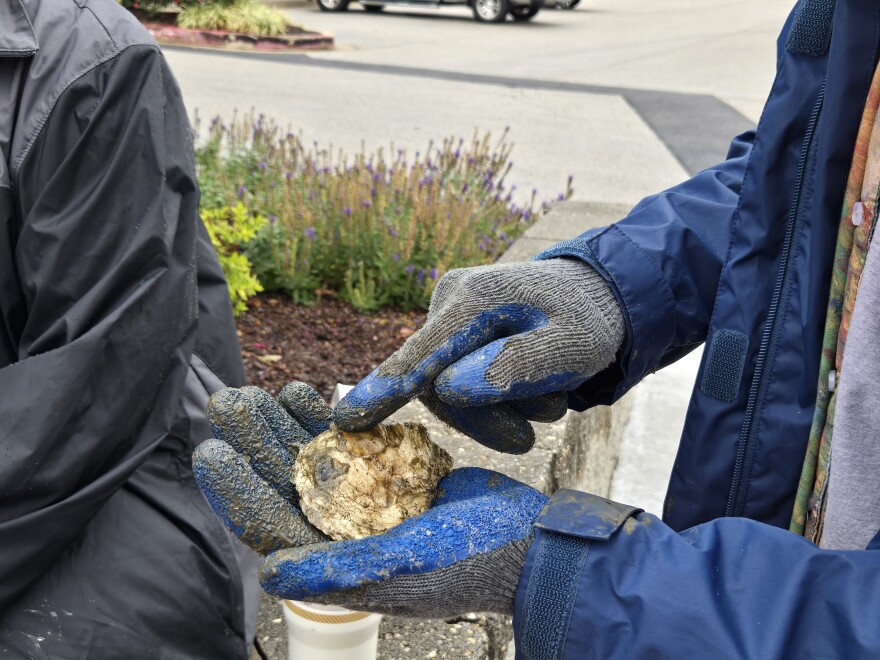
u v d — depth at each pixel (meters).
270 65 11.78
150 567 1.57
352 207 3.91
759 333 1.16
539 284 1.02
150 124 1.55
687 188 1.35
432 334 0.97
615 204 4.75
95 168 1.54
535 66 13.52
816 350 1.10
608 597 0.77
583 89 11.52
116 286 1.53
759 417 1.15
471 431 1.09
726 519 0.82
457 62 13.50
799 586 0.72
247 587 1.76
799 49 1.10
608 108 10.23
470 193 4.22
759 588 0.74
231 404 1.02
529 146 8.01
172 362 1.61
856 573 0.72
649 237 1.21
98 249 1.54
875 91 0.94
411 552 0.81
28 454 1.40
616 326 1.13
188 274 1.62
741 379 1.18
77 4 1.62
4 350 1.64
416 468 1.10
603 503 0.85
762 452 1.15
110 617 1.52
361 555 0.81
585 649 0.76
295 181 4.18
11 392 1.44
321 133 7.75
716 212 1.25
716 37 18.55
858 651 0.68
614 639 0.75
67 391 1.43
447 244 3.88
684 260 1.22
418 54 14.23
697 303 1.23
